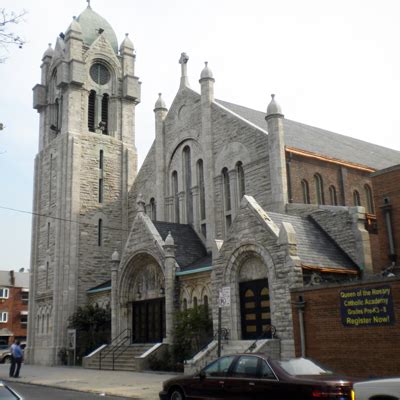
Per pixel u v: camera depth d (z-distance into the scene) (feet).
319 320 68.44
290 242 77.36
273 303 77.46
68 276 135.74
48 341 136.46
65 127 147.33
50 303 139.03
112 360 109.29
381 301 61.31
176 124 135.74
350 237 89.45
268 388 42.83
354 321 63.93
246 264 85.61
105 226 145.79
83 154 146.72
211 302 97.81
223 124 119.96
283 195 102.17
